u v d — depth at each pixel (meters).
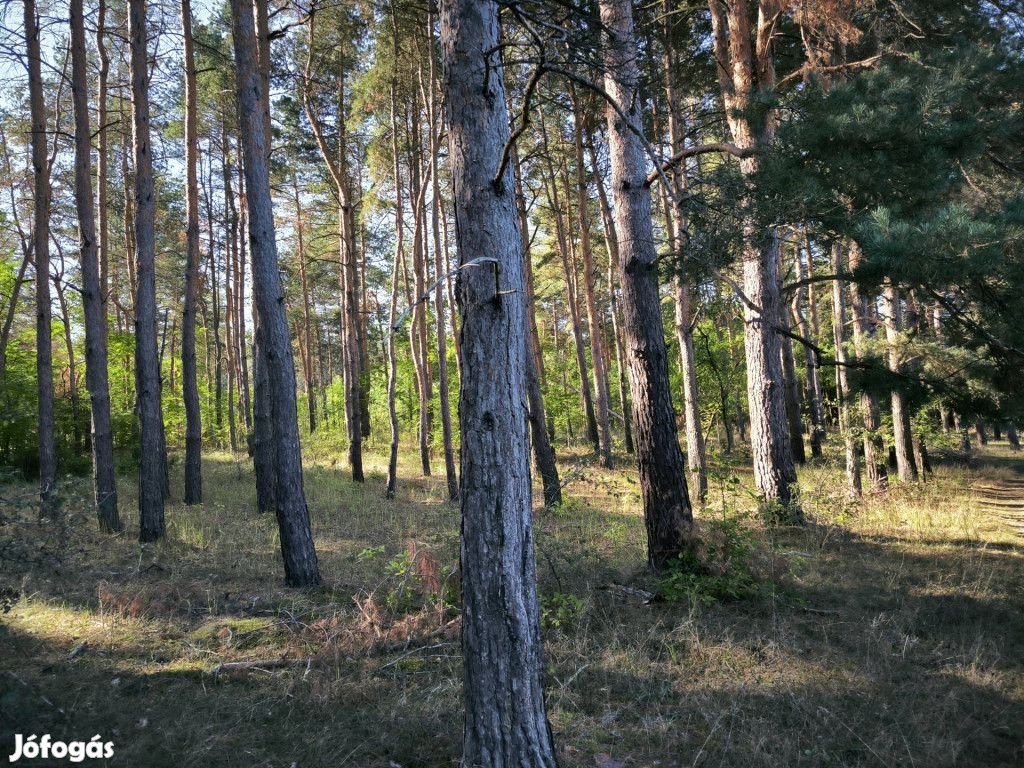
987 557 8.70
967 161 6.84
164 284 32.78
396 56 14.76
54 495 6.48
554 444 26.16
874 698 4.96
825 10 9.22
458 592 6.75
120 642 5.86
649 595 7.06
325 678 5.24
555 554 8.43
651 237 7.91
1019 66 8.29
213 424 29.19
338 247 26.88
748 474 17.66
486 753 3.37
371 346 38.59
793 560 8.10
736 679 5.27
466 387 3.52
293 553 7.62
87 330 10.80
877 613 6.64
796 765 4.13
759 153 6.98
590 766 4.06
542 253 27.38
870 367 7.45
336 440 25.58
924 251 5.58
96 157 21.81
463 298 3.55
